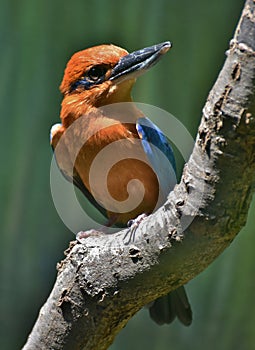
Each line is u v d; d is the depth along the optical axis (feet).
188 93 42.75
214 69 42.98
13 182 42.70
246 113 19.99
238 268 41.63
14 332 43.19
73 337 25.89
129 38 43.39
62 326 25.88
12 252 42.88
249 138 20.33
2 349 43.09
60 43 43.34
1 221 42.78
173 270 23.47
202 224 22.00
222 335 42.04
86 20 43.42
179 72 42.80
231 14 43.11
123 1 43.42
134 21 43.34
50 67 43.14
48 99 43.11
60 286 25.61
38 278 43.11
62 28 43.32
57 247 43.01
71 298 25.38
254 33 19.48
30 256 42.91
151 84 42.55
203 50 43.01
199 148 21.30
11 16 43.19
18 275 43.06
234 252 41.68
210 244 22.47
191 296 42.29
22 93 42.98
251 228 41.50
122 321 25.63
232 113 20.15
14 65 43.06
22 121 42.91
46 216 42.86
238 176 20.99
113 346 43.24
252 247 41.52
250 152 20.58
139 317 43.27
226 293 41.88
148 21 43.29
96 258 24.66
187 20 43.11
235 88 19.98
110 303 24.88
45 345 26.32
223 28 43.09
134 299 24.63
